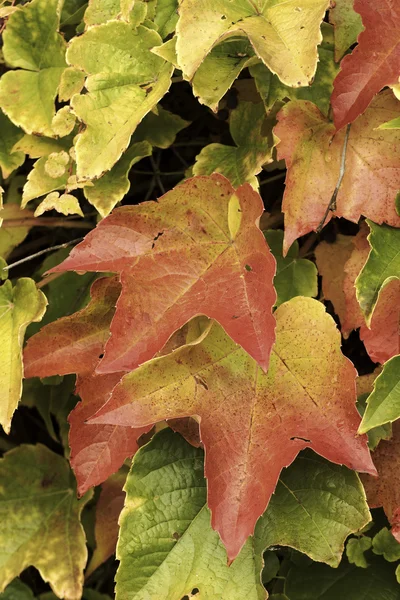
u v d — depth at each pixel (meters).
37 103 0.67
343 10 0.64
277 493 0.64
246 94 0.69
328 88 0.64
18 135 0.70
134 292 0.60
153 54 0.64
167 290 0.60
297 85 0.59
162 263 0.60
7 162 0.70
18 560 0.74
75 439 0.64
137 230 0.61
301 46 0.59
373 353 0.63
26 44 0.67
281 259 0.68
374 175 0.63
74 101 0.63
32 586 0.80
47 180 0.67
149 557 0.63
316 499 0.63
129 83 0.64
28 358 0.65
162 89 0.63
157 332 0.59
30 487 0.76
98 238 0.60
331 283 0.68
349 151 0.63
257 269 0.59
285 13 0.61
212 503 0.59
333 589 0.66
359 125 0.63
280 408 0.61
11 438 0.81
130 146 0.68
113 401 0.59
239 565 0.63
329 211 0.63
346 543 0.67
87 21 0.65
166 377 0.60
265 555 0.68
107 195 0.66
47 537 0.75
